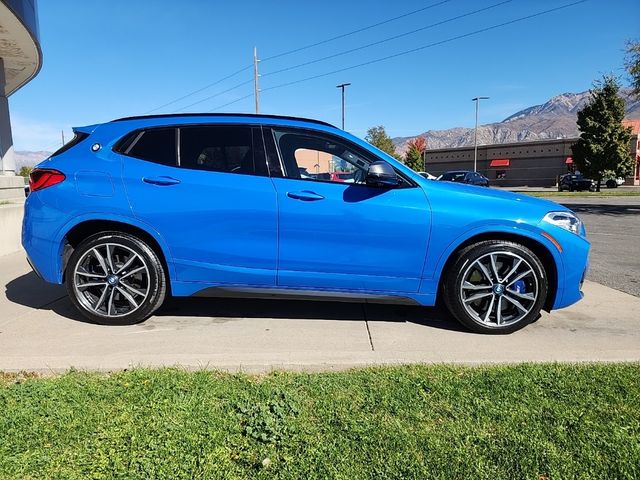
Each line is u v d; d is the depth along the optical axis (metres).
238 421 2.60
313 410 2.72
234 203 3.98
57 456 2.29
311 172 4.07
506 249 3.93
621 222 13.52
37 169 4.27
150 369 3.20
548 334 4.05
